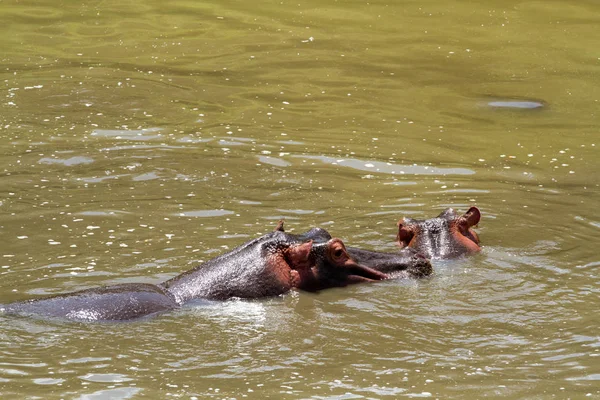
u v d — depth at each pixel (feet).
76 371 78.89
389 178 136.46
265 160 142.82
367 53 206.18
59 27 222.48
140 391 75.51
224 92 178.81
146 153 144.46
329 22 229.25
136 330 87.51
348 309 93.66
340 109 170.30
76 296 92.53
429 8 241.55
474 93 182.29
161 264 103.96
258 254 98.27
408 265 102.68
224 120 162.20
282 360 81.92
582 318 91.40
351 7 242.17
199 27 224.33
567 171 141.28
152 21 229.45
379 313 92.73
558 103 177.27
